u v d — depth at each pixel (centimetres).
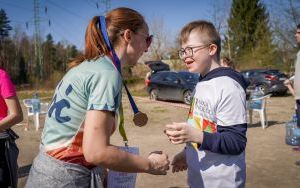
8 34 5969
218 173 228
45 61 5772
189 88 1680
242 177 234
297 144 767
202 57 234
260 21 4116
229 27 4244
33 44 6016
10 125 318
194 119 237
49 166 191
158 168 200
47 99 2184
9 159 326
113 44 198
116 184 212
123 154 182
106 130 178
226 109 218
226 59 574
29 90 3909
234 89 220
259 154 719
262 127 1014
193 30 236
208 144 213
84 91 185
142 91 2556
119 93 185
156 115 1373
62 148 190
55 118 193
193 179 241
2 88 317
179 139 211
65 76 200
